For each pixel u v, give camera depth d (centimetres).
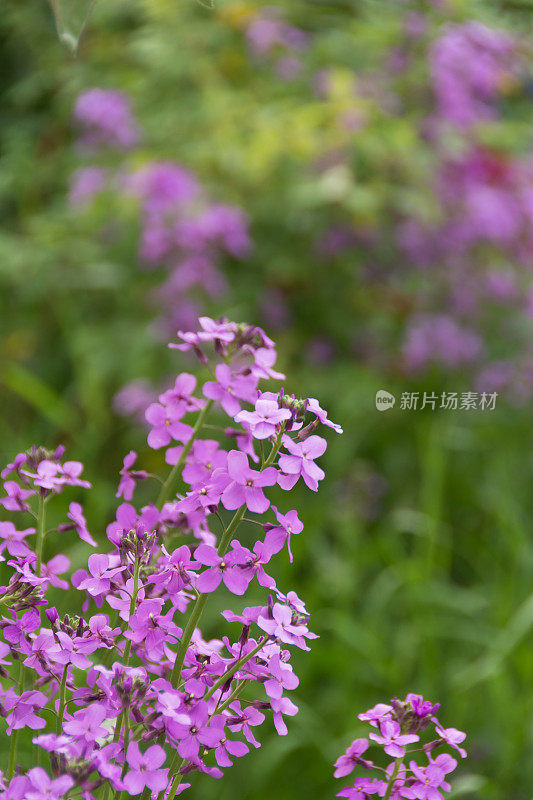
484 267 511
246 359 134
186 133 532
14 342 508
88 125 548
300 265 500
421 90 504
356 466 421
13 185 597
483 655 343
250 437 135
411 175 494
